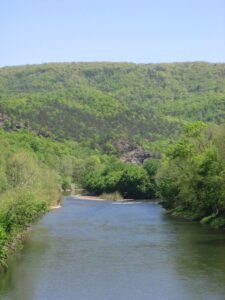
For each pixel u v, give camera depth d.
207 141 127.38
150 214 129.12
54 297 49.44
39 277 57.03
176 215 125.81
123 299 48.91
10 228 69.62
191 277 56.84
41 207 90.62
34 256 68.44
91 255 69.44
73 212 134.38
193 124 132.00
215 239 83.06
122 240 82.25
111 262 64.88
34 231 92.75
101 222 108.88
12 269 60.72
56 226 100.88
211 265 62.75
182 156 127.25
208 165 109.88
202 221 107.56
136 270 60.56
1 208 70.44
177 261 65.25
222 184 100.19
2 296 49.59
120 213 131.62
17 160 134.62
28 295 50.03
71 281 55.47
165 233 90.50
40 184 133.12
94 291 51.56
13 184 125.88
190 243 79.00
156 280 55.81
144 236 86.88
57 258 67.25
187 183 118.31
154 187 198.75
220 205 104.25
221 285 53.38
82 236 86.75
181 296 49.72
